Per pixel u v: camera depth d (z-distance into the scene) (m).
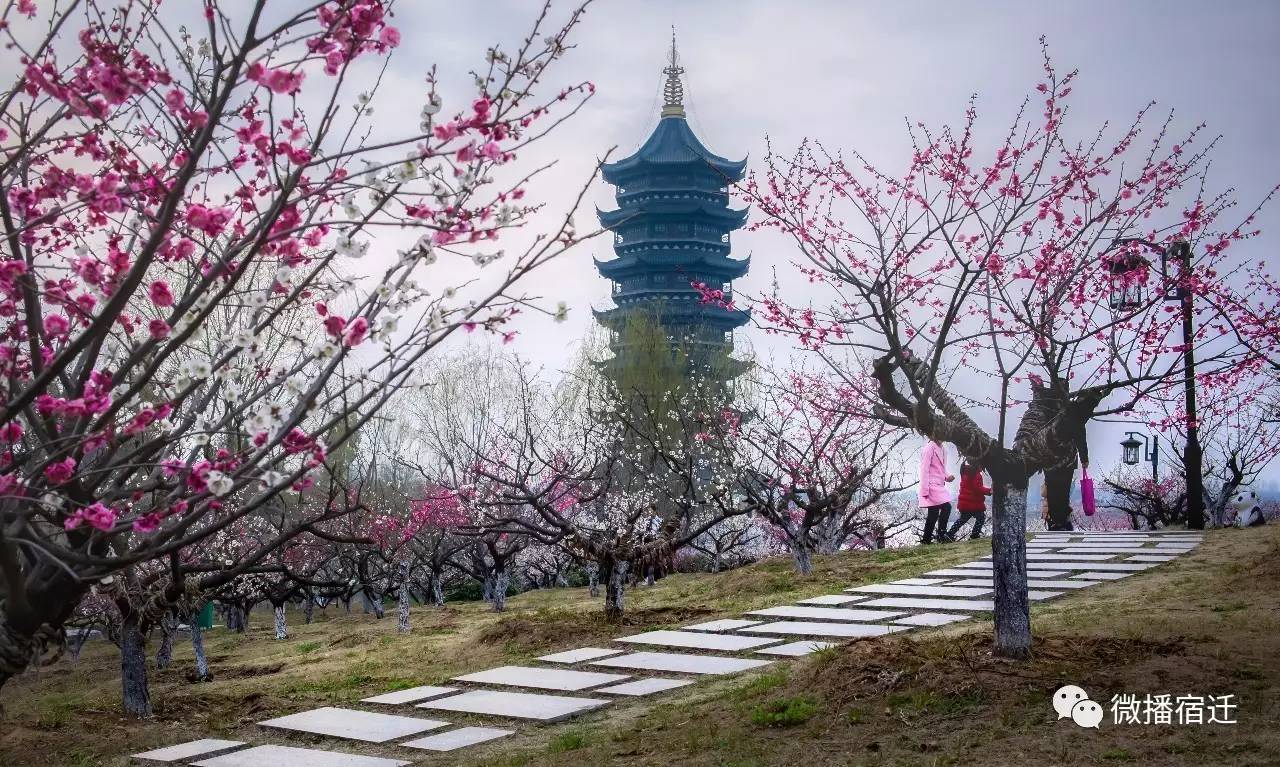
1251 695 8.40
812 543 24.17
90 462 6.25
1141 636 11.08
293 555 26.64
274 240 5.32
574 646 14.70
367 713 11.54
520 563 38.81
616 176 95.81
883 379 9.73
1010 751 7.63
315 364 6.43
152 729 12.06
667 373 51.75
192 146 4.98
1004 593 10.20
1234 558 17.55
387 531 26.22
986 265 9.03
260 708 12.83
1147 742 7.52
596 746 9.16
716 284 95.19
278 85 4.96
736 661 12.46
